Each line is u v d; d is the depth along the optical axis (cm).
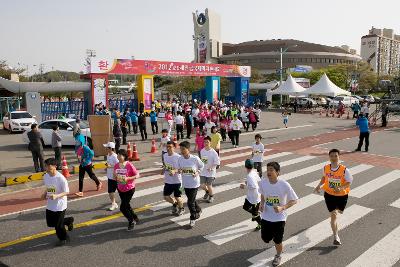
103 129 1478
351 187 1062
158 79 9369
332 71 7306
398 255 636
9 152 1678
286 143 1919
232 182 1125
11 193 1039
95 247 678
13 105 3244
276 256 598
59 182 659
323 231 741
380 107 3162
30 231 759
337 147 1780
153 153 1655
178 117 2095
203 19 11700
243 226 772
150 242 698
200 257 634
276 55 11775
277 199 574
